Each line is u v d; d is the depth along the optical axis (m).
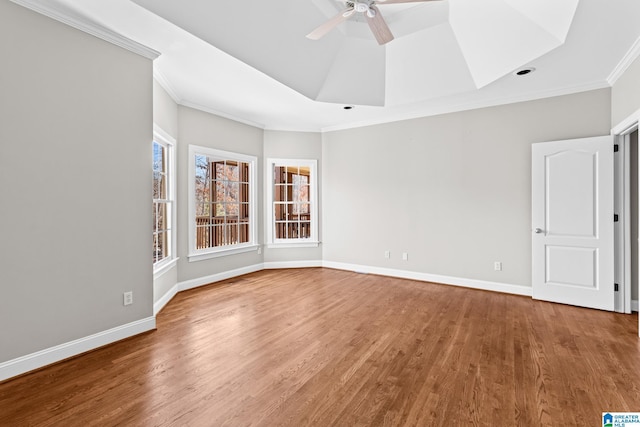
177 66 3.22
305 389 2.02
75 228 2.45
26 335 2.20
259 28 2.92
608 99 3.56
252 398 1.93
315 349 2.58
